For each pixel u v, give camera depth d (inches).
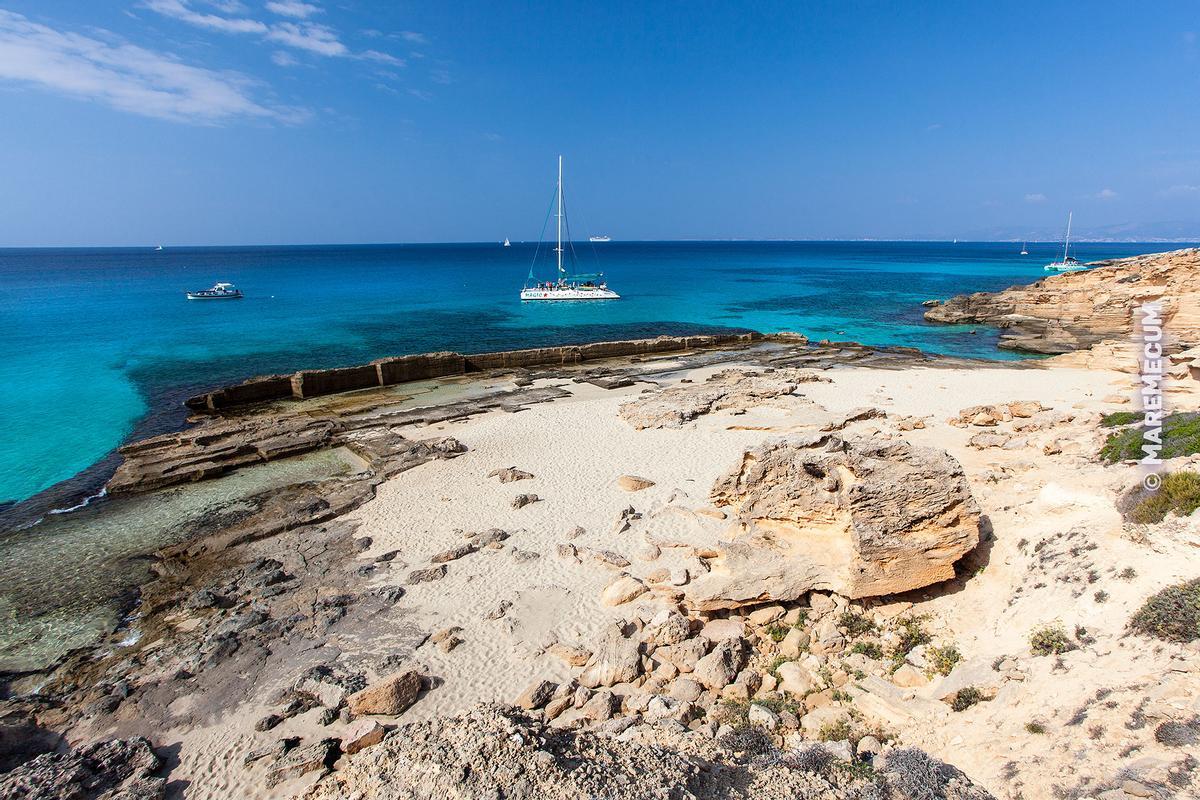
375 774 358.3
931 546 528.1
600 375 1707.7
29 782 409.1
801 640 516.4
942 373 1610.5
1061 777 311.6
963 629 495.5
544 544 738.8
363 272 5610.2
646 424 1168.8
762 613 553.9
